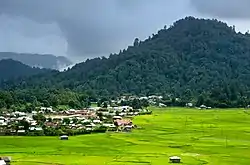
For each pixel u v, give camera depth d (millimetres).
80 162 101312
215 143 140500
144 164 100750
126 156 112250
